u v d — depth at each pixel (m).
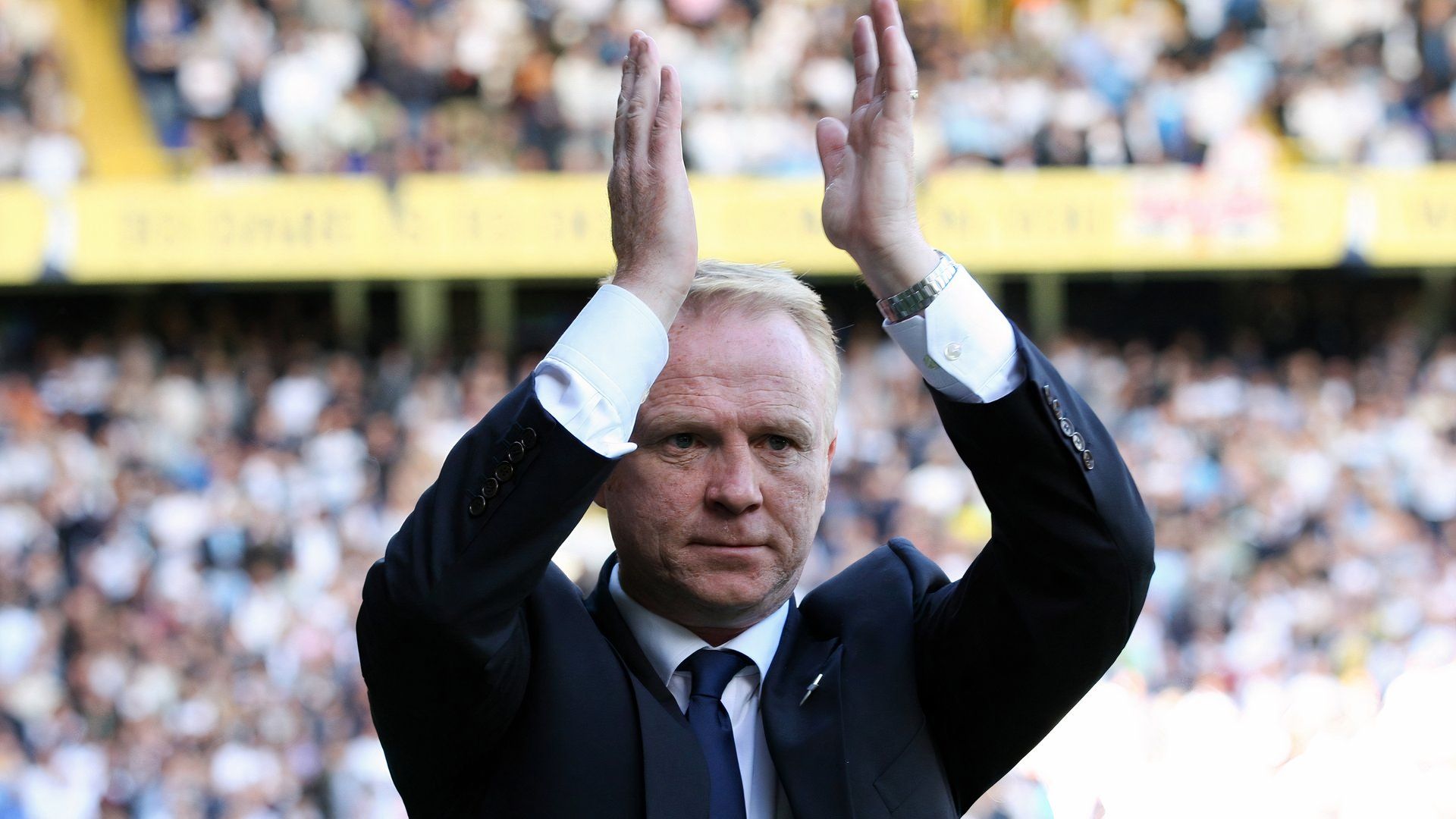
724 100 25.39
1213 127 26.09
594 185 25.36
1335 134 26.31
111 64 26.09
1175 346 26.48
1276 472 22.94
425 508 3.26
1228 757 18.05
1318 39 26.70
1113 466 3.45
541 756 3.45
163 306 26.92
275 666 18.86
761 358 3.43
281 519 21.06
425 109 25.44
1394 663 20.23
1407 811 18.20
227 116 25.19
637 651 3.62
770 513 3.44
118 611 19.67
